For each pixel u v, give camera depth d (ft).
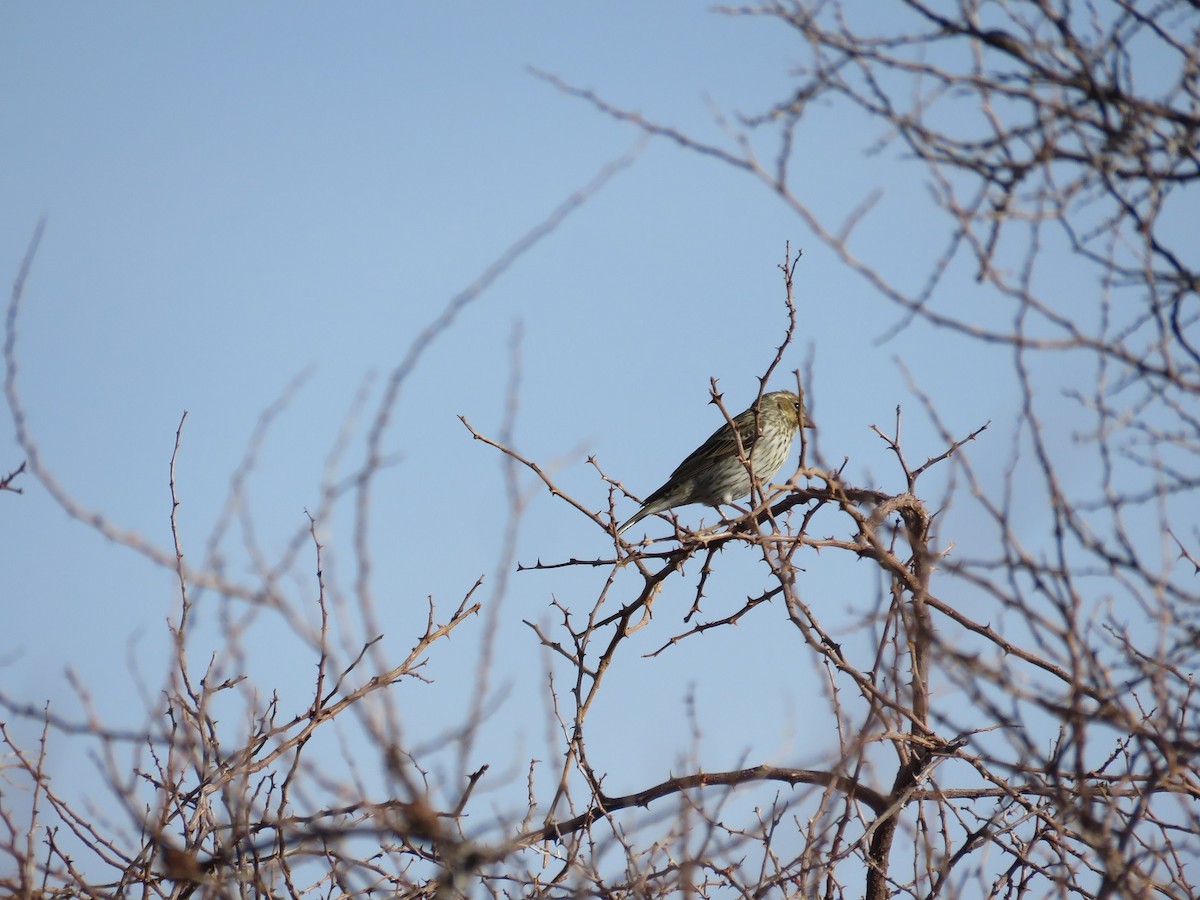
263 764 32.99
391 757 26.23
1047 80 30.14
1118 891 27.02
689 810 33.09
